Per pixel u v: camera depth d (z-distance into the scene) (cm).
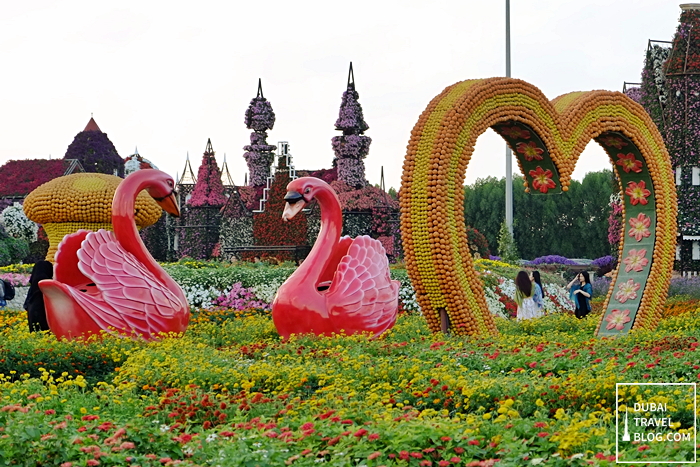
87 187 1688
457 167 1116
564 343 1046
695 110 3084
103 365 951
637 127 1349
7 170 4766
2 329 1341
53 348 950
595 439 509
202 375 803
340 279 1138
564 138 1223
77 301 1046
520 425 534
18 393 681
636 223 1397
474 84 1143
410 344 1022
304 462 480
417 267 1122
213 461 485
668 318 1584
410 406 653
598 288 2823
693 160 3081
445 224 1098
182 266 2008
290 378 783
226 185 4488
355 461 488
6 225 3800
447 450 494
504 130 1206
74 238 1141
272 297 1791
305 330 1112
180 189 4447
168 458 498
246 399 669
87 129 5503
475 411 653
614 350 957
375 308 1137
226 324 1413
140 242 1148
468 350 932
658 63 3253
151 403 688
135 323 1080
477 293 1130
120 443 516
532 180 1252
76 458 496
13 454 495
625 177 1401
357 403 638
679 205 3084
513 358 862
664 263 1377
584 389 675
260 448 502
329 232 1173
